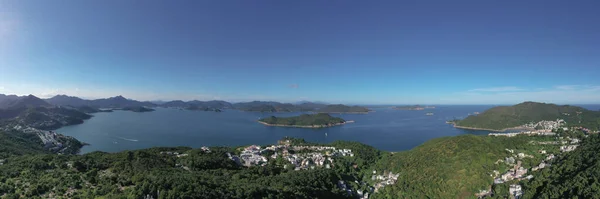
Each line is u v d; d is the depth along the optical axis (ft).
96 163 407.64
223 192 303.48
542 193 380.58
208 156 544.62
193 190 288.92
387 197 455.63
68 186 310.86
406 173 506.89
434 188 440.86
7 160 437.58
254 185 348.59
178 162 499.51
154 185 293.02
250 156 635.25
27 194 287.48
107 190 301.02
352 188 487.61
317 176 466.70
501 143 529.86
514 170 447.42
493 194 405.80
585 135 614.75
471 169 450.30
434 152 532.32
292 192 359.66
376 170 579.89
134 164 415.44
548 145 534.37
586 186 347.77
